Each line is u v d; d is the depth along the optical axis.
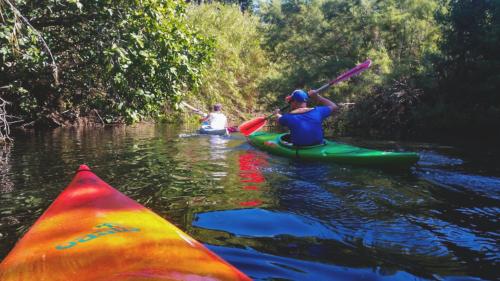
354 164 3.80
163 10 5.61
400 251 1.79
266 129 9.71
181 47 5.82
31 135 7.57
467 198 2.64
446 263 1.66
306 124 4.35
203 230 2.05
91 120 10.17
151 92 5.90
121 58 5.01
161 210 2.44
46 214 1.71
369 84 9.30
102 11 5.49
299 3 13.61
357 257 1.72
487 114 7.49
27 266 1.21
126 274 1.10
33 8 5.80
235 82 14.69
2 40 4.82
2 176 3.55
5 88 6.65
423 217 2.26
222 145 5.71
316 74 11.09
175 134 7.68
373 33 11.09
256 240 1.91
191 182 3.21
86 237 1.41
